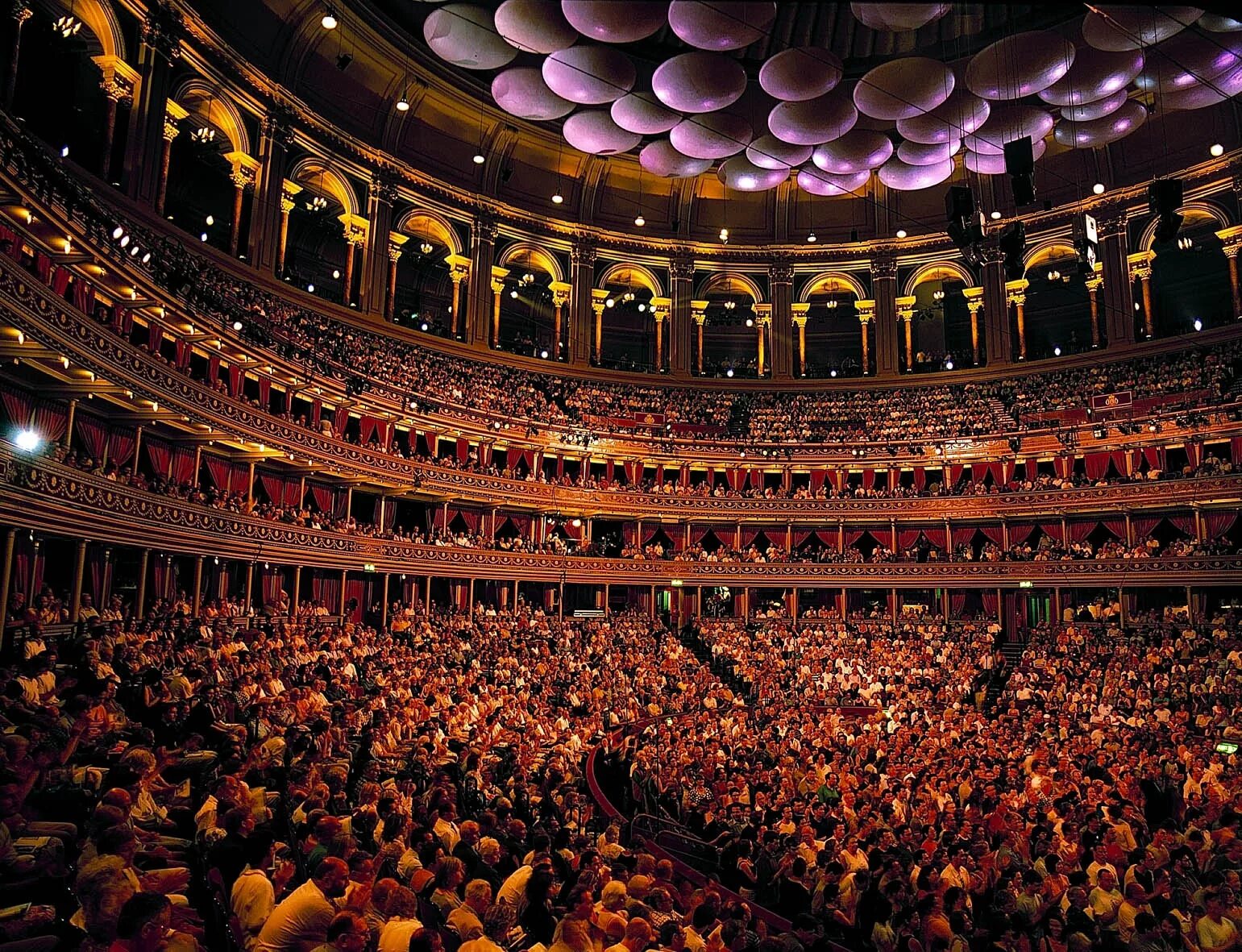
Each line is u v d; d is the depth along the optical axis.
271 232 39.16
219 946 7.11
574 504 45.34
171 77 34.75
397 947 7.00
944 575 43.91
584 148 36.19
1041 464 45.34
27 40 31.62
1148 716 27.58
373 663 26.45
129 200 31.81
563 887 10.28
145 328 29.05
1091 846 13.43
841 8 42.62
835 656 38.19
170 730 13.56
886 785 18.06
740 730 25.83
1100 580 40.28
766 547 49.06
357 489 39.09
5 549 19.34
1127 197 46.59
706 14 26.31
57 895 7.42
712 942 8.64
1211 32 29.34
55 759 10.22
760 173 38.62
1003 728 25.23
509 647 34.44
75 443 25.27
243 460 32.81
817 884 12.07
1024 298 49.66
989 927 9.70
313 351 35.31
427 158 46.78
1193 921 10.73
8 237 19.19
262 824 9.30
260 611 30.17
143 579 24.86
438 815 11.73
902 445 47.66
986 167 37.31
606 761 22.72
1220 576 37.16
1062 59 28.83
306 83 40.97
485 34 30.38
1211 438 39.84
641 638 40.66
